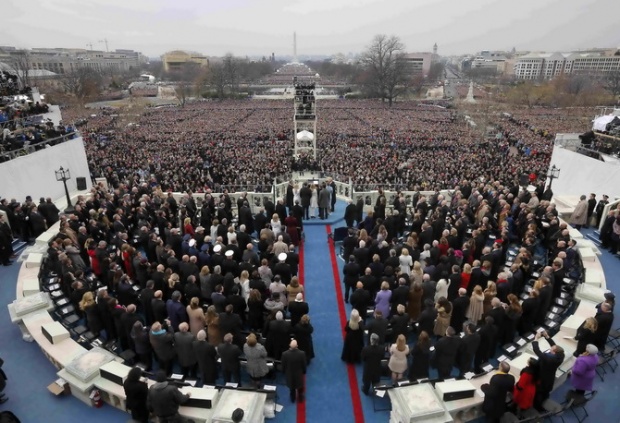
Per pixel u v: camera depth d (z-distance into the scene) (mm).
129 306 8875
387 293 9789
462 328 9898
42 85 98562
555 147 23609
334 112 75875
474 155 37688
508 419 7156
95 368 8367
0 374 8258
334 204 18875
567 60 182750
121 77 160625
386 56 102750
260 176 29578
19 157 18266
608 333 9234
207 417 7375
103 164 33125
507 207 14617
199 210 17688
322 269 13977
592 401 8250
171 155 37281
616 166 18734
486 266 10789
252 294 9703
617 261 13648
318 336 10586
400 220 15070
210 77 116500
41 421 7914
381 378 9000
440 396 7617
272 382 9023
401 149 42750
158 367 9172
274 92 124312
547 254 13266
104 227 13906
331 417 8148
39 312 10414
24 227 14836
